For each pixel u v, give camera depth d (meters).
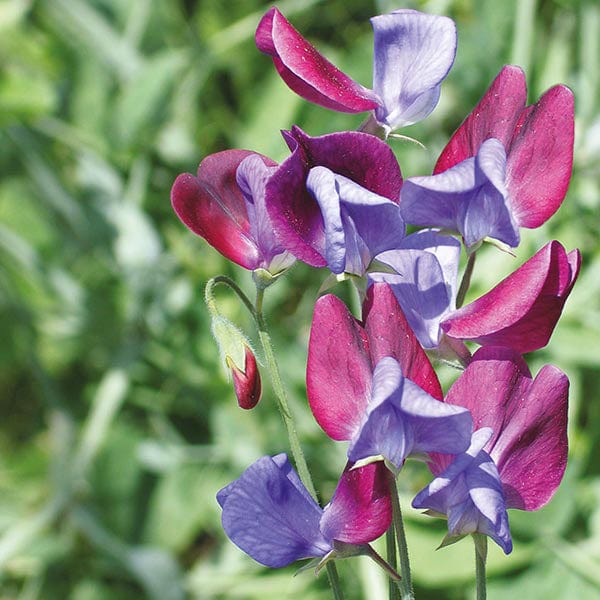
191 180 0.63
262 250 0.62
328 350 0.60
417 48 0.62
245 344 0.62
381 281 0.61
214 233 0.62
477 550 0.60
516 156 0.61
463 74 1.02
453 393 0.61
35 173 1.08
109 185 1.09
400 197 0.60
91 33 1.11
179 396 1.02
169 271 1.04
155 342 1.03
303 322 1.01
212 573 0.92
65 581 0.96
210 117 1.15
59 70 1.14
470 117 0.61
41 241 1.07
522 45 0.96
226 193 0.63
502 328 0.60
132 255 1.05
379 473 0.60
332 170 0.60
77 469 0.94
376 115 0.62
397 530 0.60
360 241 0.60
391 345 0.60
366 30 1.18
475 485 0.59
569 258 0.60
